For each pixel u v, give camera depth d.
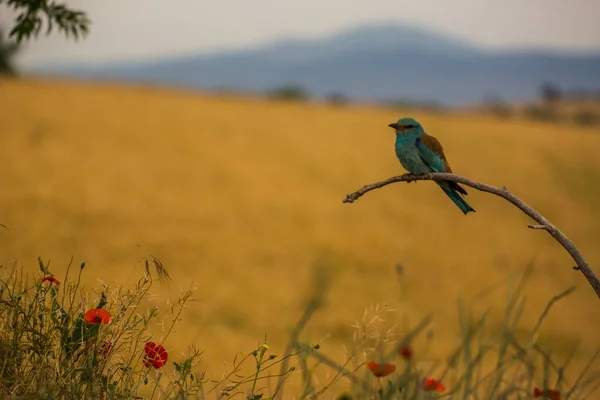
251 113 47.78
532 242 26.23
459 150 42.75
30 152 29.78
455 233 26.09
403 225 26.17
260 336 12.80
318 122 47.31
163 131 37.62
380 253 21.89
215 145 35.94
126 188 26.22
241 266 18.61
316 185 31.14
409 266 20.83
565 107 112.62
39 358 3.54
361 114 53.94
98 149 32.06
